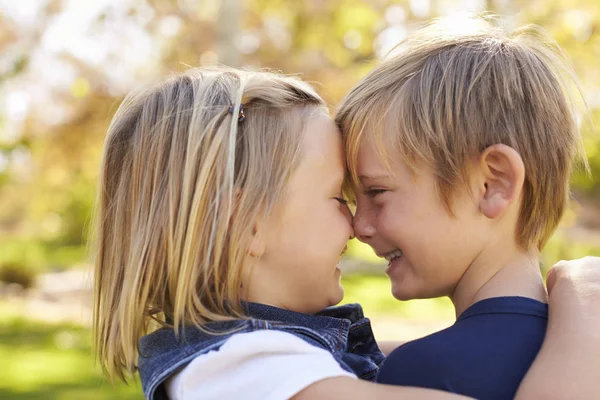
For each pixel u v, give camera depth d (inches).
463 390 53.0
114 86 353.4
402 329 357.1
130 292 59.6
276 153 60.1
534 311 56.6
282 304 60.9
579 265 60.4
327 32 350.9
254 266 59.8
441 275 59.9
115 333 62.1
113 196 64.7
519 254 60.0
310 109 63.6
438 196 58.8
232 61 306.0
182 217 58.2
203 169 58.1
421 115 59.5
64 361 300.7
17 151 404.8
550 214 61.4
